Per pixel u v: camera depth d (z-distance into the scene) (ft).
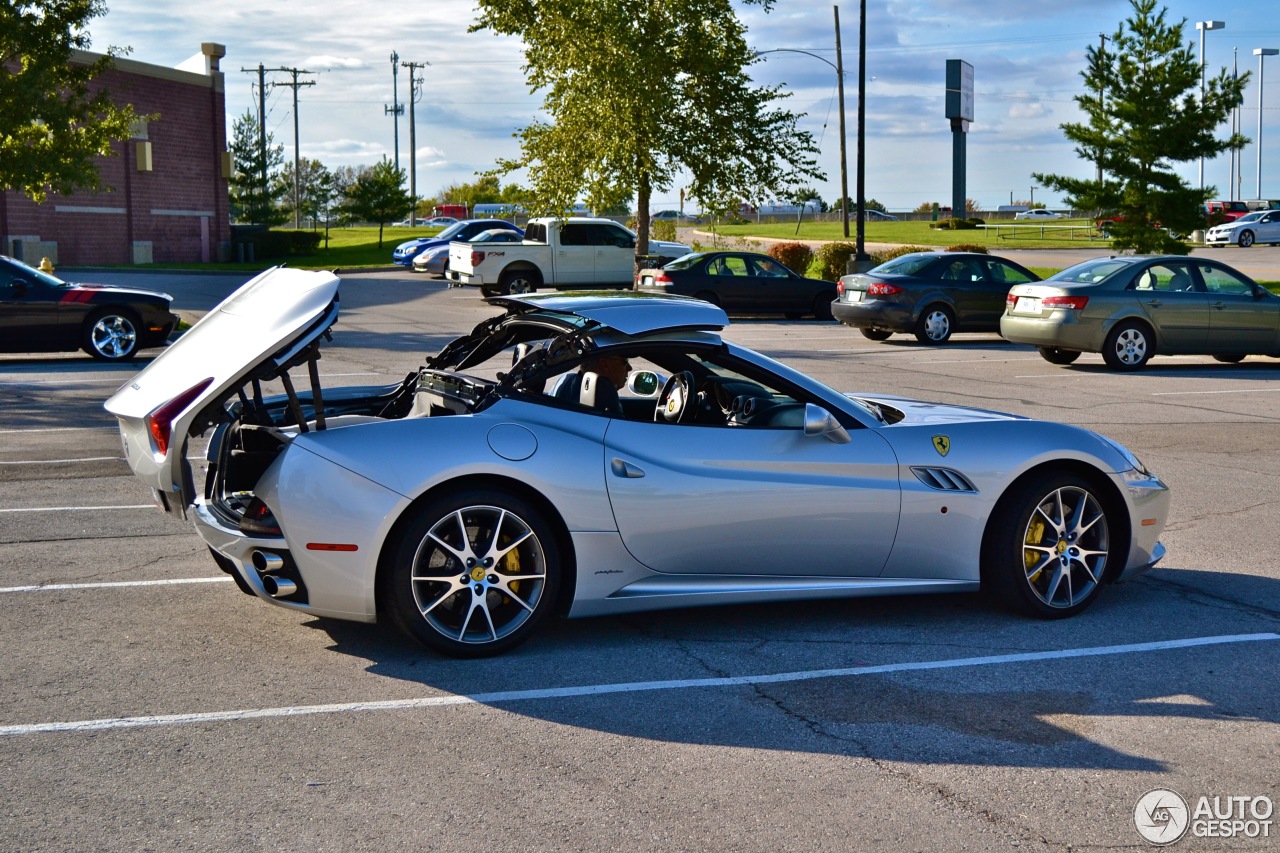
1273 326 56.08
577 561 16.46
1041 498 18.38
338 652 16.67
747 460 17.21
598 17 101.55
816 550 17.57
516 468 16.01
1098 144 99.30
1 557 21.85
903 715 14.58
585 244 97.30
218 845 11.08
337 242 204.13
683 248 119.85
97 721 14.10
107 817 11.62
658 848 11.10
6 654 16.48
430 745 13.50
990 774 12.87
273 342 15.76
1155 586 20.65
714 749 13.48
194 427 16.42
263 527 15.88
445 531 16.12
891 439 17.99
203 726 13.98
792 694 15.26
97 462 31.60
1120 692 15.43
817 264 116.16
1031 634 17.92
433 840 11.22
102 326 55.93
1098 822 11.75
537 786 12.44
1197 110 97.30
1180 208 98.43
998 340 70.79
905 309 66.54
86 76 75.66
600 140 104.06
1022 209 403.95
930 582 18.20
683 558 17.01
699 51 103.86
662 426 17.12
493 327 19.72
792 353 61.98
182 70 156.15
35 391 45.80
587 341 16.96
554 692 15.23
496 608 16.72
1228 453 33.73
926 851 11.12
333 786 12.39
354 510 15.46
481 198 351.46
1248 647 17.33
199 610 18.61
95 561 21.57
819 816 11.81
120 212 149.07
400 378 48.06
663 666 16.28
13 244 133.90
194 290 106.22
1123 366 54.80
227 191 165.48
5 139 71.41
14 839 11.15
